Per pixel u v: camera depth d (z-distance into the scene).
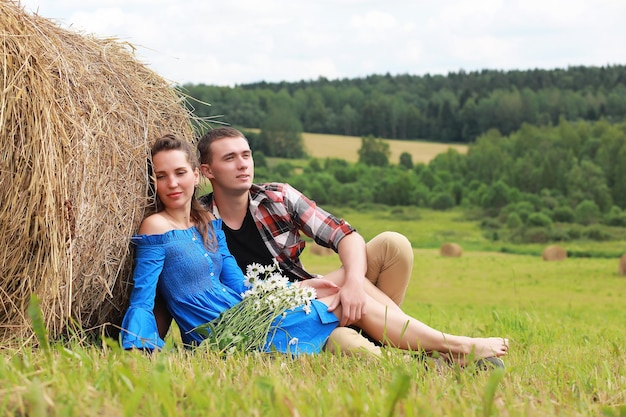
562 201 86.06
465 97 124.12
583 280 41.16
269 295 4.67
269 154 101.75
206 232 4.91
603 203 85.12
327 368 3.89
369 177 97.06
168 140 4.75
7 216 4.14
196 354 4.12
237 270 5.04
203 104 5.53
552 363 4.63
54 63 4.37
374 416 2.74
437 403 3.04
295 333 4.61
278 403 2.69
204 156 5.16
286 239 5.34
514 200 89.06
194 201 4.95
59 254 4.19
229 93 103.50
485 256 58.41
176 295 4.74
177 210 4.80
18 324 4.24
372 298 4.91
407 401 2.78
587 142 96.06
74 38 4.74
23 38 4.29
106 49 4.90
